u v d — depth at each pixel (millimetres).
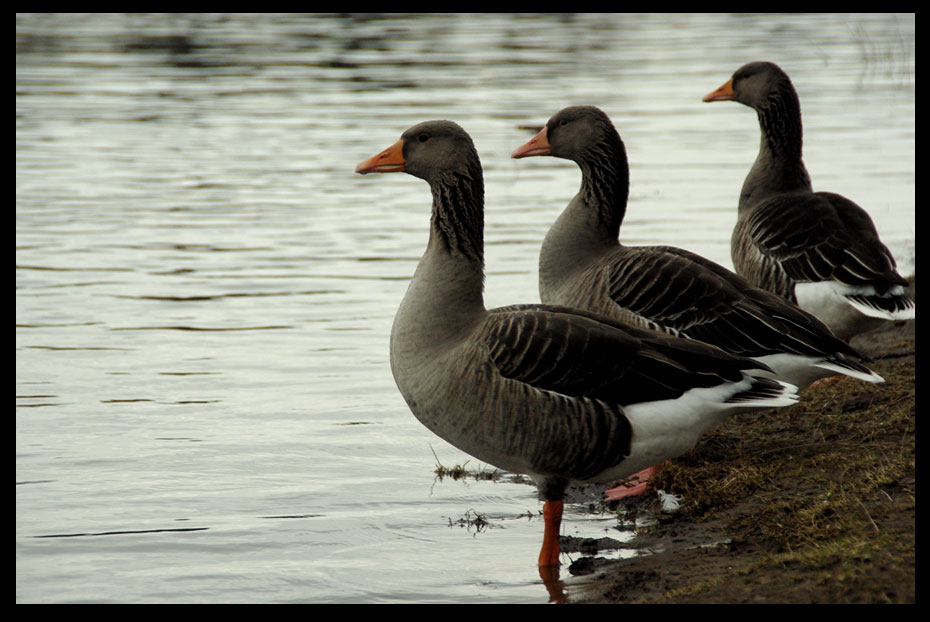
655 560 9258
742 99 15594
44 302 17781
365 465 12109
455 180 10023
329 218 23281
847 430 11453
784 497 9977
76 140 29953
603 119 12812
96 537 10180
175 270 19578
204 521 10586
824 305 13367
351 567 9641
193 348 15867
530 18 53094
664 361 9508
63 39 45531
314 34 46969
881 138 29484
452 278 9859
